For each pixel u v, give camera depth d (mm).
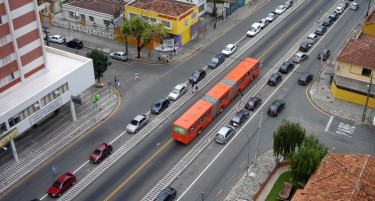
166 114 75438
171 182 61500
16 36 63125
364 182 47219
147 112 75812
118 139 69500
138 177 62344
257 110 76125
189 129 66438
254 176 62188
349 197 45094
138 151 67125
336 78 78438
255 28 102625
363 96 76000
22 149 66750
